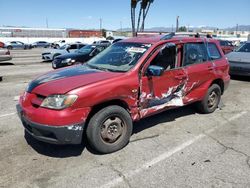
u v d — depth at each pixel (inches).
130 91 175.5
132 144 186.2
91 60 215.0
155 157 168.7
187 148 181.3
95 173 150.3
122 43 213.8
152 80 188.2
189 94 223.6
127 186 139.0
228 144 188.4
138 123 225.9
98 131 164.9
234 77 460.4
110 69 188.5
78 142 158.6
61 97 152.3
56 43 1958.7
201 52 234.7
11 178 144.7
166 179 145.0
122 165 158.9
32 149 176.9
